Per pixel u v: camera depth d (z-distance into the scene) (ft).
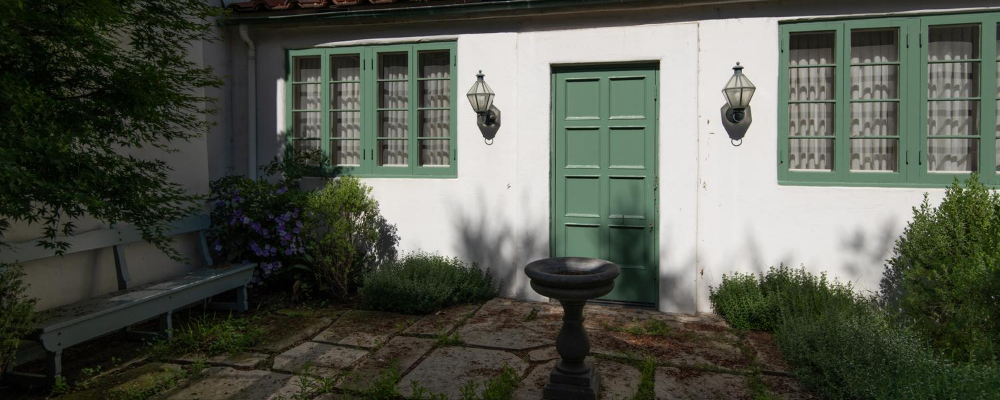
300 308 19.49
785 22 17.79
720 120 18.31
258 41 22.20
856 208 17.40
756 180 18.12
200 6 15.67
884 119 17.67
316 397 12.90
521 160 19.93
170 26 13.47
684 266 18.70
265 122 22.24
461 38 20.38
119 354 15.75
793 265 17.95
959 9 16.60
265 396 12.94
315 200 20.15
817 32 17.78
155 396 12.99
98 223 16.69
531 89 19.75
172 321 18.44
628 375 13.85
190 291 16.85
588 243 19.85
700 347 15.64
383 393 12.63
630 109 19.29
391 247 21.36
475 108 19.61
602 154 19.58
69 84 11.85
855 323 13.83
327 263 19.76
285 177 21.57
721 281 18.53
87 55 11.42
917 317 15.03
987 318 13.19
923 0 16.81
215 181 21.44
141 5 12.88
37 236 15.06
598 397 12.66
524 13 19.27
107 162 11.85
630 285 19.60
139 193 12.42
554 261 13.10
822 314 15.17
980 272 13.56
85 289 16.34
